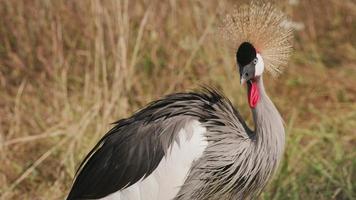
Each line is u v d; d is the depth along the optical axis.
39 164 9.88
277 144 7.41
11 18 11.59
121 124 7.80
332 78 12.30
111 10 11.06
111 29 10.93
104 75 10.46
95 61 10.88
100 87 10.95
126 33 10.91
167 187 7.46
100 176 7.55
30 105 10.92
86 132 10.22
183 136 7.47
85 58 11.48
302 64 12.62
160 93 11.19
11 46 11.65
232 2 11.77
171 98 7.74
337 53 13.02
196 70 11.54
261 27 7.60
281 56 7.62
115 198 7.50
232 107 7.72
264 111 7.43
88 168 7.70
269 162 7.44
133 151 7.50
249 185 7.61
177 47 11.62
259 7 7.68
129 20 11.43
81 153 9.81
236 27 7.70
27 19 11.54
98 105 10.34
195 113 7.57
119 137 7.65
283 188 9.06
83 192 7.60
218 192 7.64
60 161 9.80
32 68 11.47
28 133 10.49
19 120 10.52
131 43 11.45
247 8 7.86
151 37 11.62
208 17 11.70
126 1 10.94
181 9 11.79
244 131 7.60
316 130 10.92
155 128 7.55
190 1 11.83
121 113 10.45
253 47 7.45
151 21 11.61
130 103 10.87
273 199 8.98
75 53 11.48
